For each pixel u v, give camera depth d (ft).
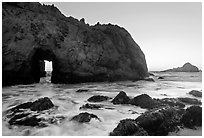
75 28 74.95
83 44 71.41
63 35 67.92
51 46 62.95
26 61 57.31
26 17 62.08
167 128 21.36
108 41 78.95
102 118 25.41
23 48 56.59
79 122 23.61
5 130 21.71
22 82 59.98
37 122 23.85
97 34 79.00
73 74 65.51
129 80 78.02
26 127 22.49
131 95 43.11
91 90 50.83
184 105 31.01
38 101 29.53
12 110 28.60
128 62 80.38
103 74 71.82
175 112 24.25
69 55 65.36
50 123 23.58
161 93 46.09
